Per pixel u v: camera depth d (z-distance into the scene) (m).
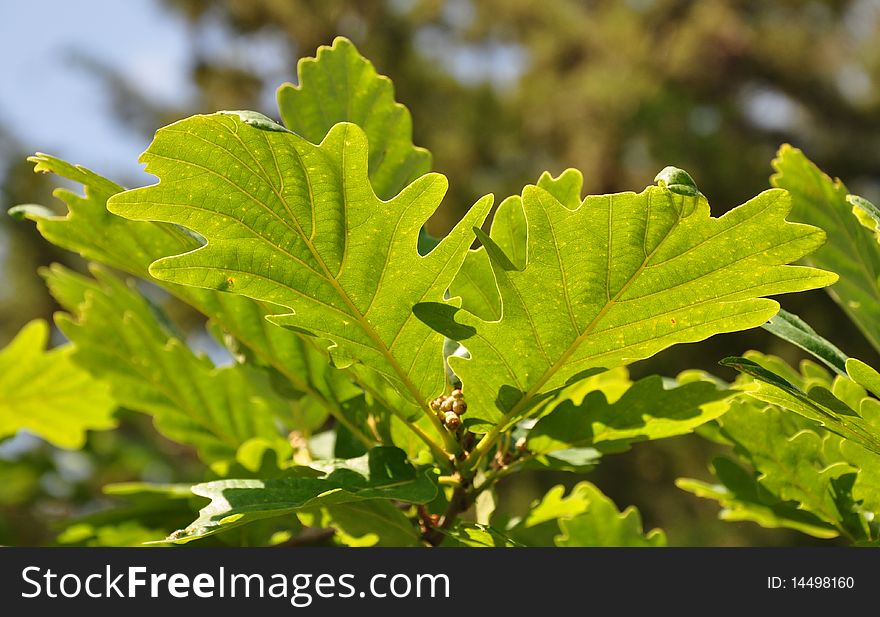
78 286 0.68
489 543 0.54
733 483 0.59
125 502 1.08
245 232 0.49
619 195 0.49
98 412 0.75
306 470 0.53
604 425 0.55
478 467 0.55
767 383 0.51
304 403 0.64
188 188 0.48
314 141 0.59
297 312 0.51
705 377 0.59
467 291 0.55
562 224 0.49
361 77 0.60
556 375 0.51
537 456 0.55
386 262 0.50
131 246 0.57
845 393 0.53
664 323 0.50
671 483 3.38
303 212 0.49
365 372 0.54
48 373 0.73
